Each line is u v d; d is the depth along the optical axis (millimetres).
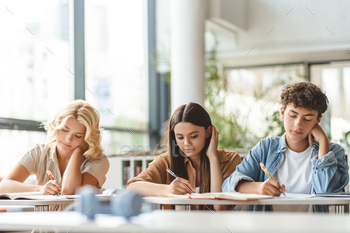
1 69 2312
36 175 1417
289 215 432
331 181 1162
